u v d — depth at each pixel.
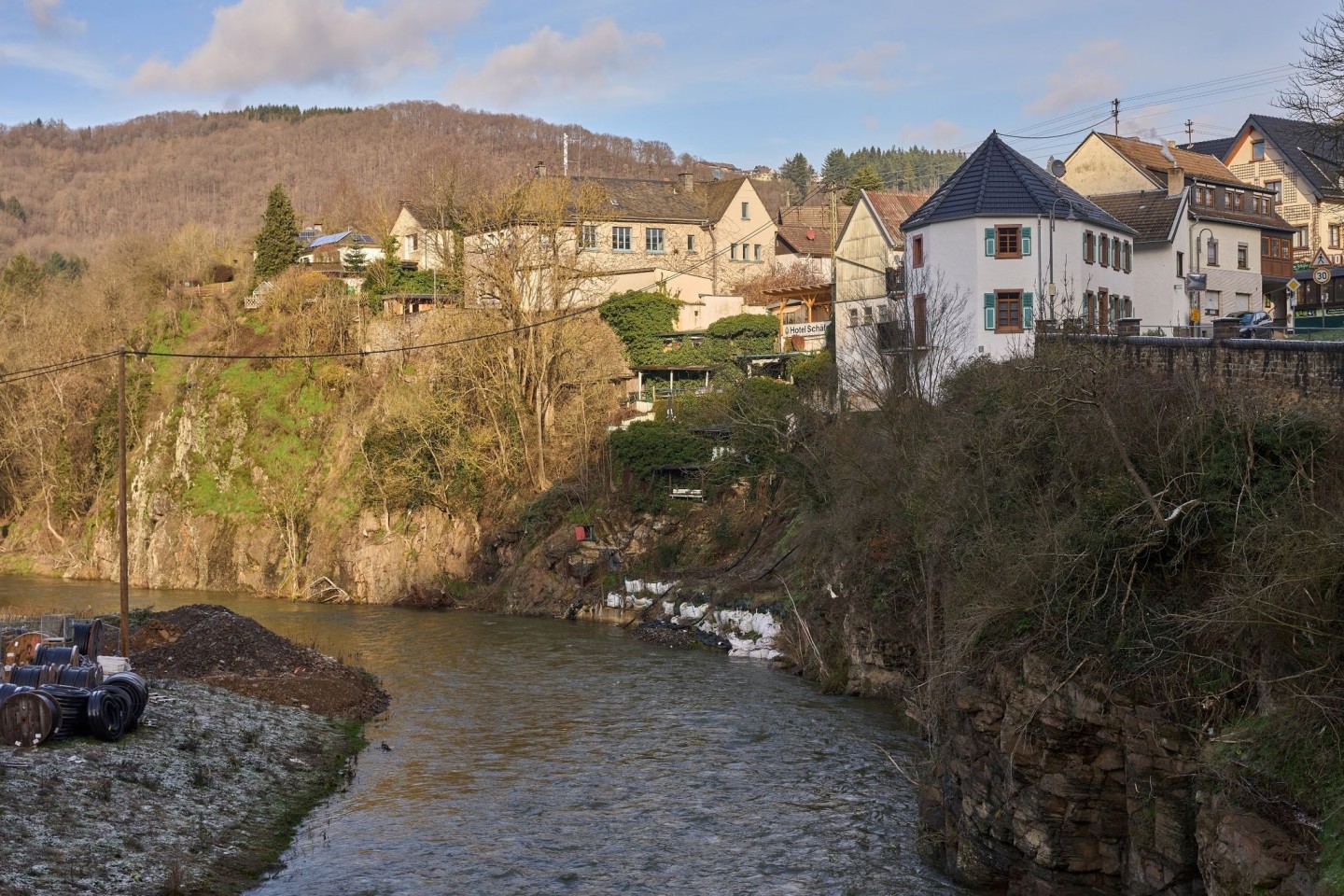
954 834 25.55
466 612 68.31
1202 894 20.47
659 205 96.00
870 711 39.91
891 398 41.41
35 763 28.08
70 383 98.69
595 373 76.75
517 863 26.06
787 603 50.62
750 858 26.28
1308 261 81.69
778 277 91.12
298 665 44.09
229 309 102.69
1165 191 66.25
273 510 83.19
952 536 32.12
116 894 22.61
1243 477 23.11
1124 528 23.25
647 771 33.12
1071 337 35.09
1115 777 22.48
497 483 76.00
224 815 28.14
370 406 85.44
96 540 92.12
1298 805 18.02
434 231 95.31
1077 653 22.92
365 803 30.58
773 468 59.75
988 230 54.25
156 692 37.00
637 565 64.75
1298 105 36.56
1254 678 20.12
